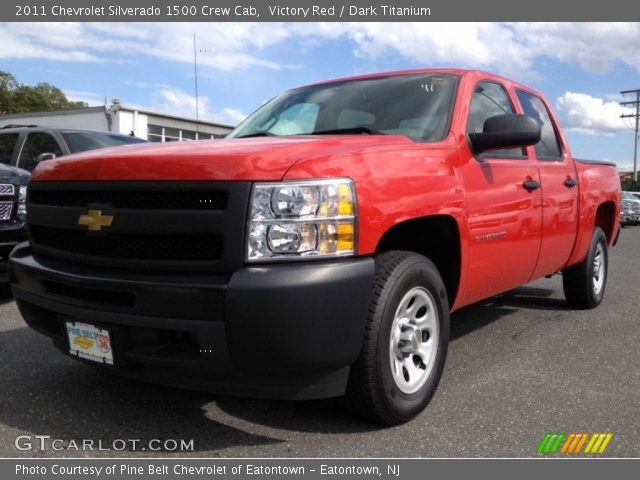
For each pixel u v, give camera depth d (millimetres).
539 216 4086
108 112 27031
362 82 3992
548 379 3555
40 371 3541
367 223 2561
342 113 3703
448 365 3805
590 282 5355
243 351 2344
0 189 5066
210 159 2463
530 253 4066
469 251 3295
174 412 2975
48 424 2826
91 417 2906
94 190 2689
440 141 3260
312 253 2418
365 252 2555
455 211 3131
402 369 2873
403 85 3777
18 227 5180
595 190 5180
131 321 2480
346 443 2664
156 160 2553
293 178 2420
